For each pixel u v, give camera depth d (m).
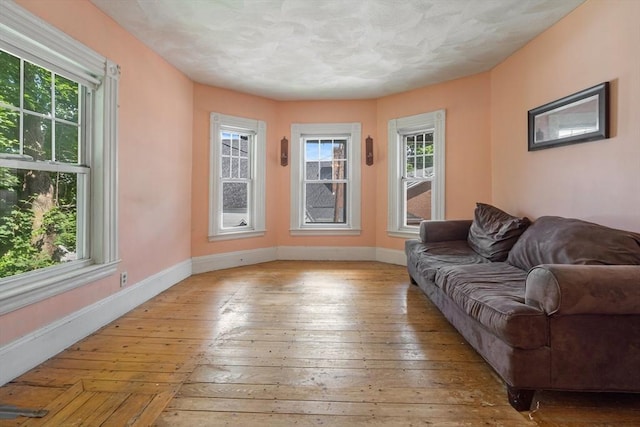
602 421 1.50
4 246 1.95
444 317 2.77
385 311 2.91
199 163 4.29
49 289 2.06
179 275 3.89
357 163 5.04
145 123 3.19
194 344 2.27
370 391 1.73
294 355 2.12
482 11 2.66
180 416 1.52
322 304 3.10
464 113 4.10
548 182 2.95
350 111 5.03
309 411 1.57
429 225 3.58
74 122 2.44
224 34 3.01
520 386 1.54
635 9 2.12
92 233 2.56
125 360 2.04
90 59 2.43
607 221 2.34
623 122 2.21
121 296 2.81
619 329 1.51
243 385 1.78
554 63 2.86
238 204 4.83
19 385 1.76
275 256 5.14
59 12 2.17
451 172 4.22
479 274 2.34
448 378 1.86
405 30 2.96
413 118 4.57
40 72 2.14
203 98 4.30
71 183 2.43
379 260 5.02
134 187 3.01
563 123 2.73
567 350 1.52
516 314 1.54
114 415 1.53
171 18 2.72
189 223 4.16
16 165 1.98
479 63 3.70
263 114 4.91
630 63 2.15
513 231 2.88
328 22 2.82
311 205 5.22
